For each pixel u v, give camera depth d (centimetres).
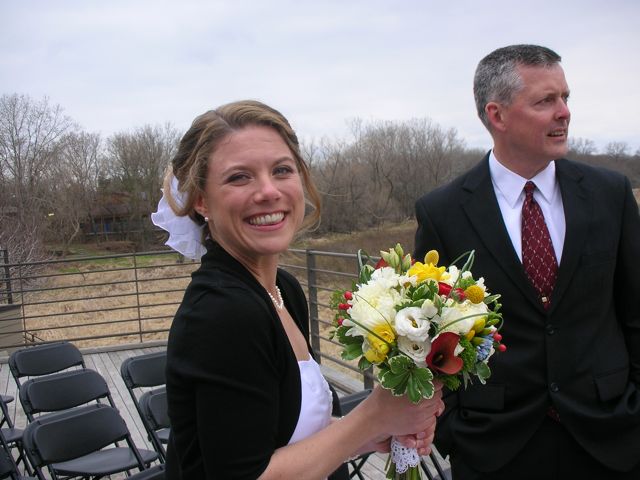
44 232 2781
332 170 2656
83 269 1970
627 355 207
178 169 141
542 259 204
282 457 119
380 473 365
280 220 134
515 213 212
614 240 204
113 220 3142
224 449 112
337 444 124
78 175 3047
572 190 207
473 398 208
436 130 2967
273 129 136
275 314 128
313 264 586
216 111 137
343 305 136
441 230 222
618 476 200
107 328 1148
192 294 123
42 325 1188
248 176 131
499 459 202
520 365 202
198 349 114
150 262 2094
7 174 2798
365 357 130
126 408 520
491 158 222
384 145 2856
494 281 206
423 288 126
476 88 220
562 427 201
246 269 133
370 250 1797
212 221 139
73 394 380
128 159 3102
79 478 377
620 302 210
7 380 633
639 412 197
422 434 141
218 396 113
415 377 119
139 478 244
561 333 200
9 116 2800
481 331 129
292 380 126
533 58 199
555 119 197
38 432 306
